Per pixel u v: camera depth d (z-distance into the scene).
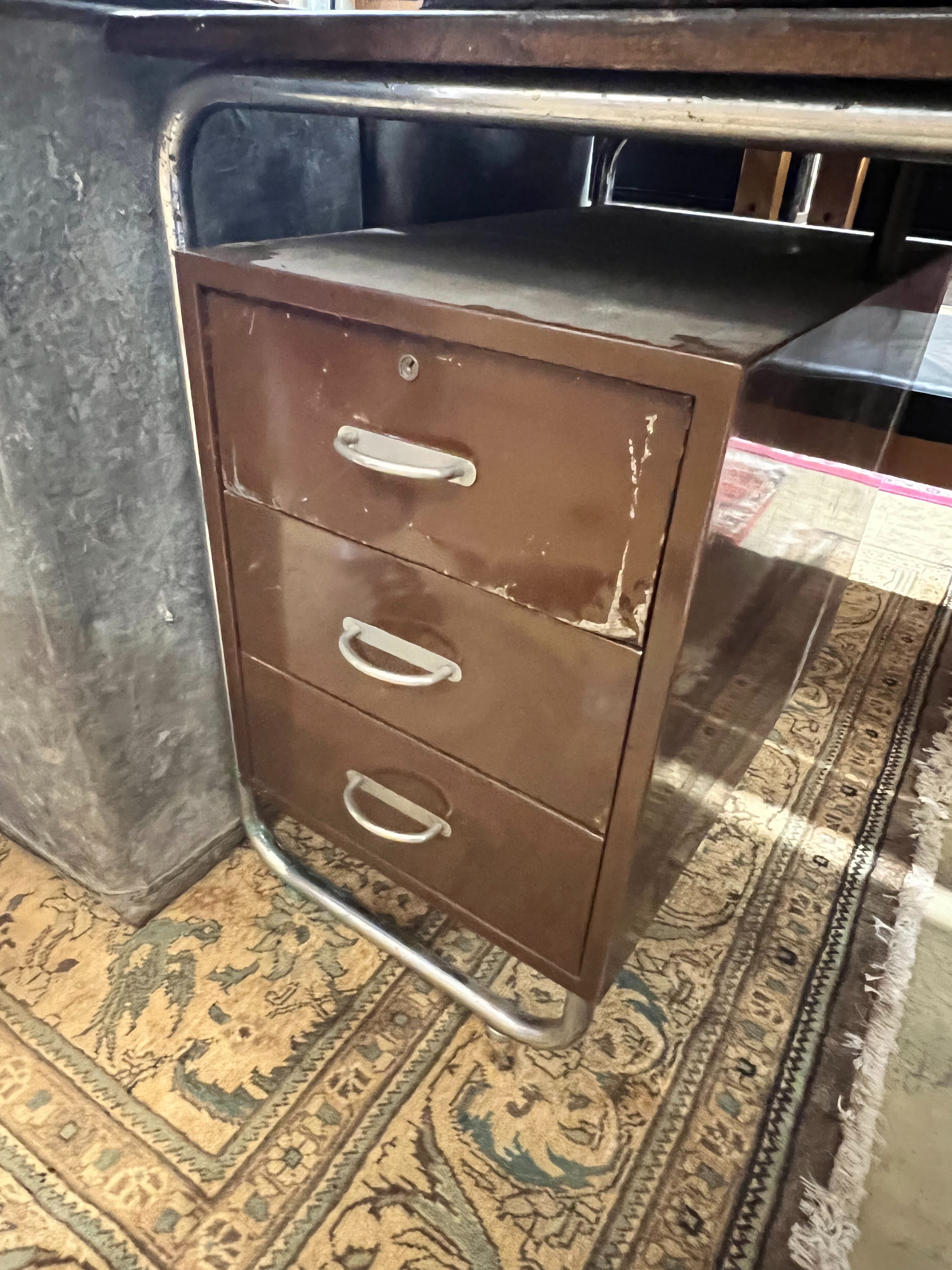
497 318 0.47
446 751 0.67
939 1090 0.75
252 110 0.66
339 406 0.58
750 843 1.02
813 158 1.28
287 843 0.98
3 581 0.67
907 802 1.09
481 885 0.72
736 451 0.45
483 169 0.96
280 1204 0.65
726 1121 0.72
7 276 0.55
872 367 0.78
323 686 0.73
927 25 0.34
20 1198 0.65
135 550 0.72
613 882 0.62
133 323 0.65
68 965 0.83
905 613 1.51
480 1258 0.63
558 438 0.48
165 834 0.87
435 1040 0.78
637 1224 0.65
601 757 0.57
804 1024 0.81
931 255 0.90
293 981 0.83
